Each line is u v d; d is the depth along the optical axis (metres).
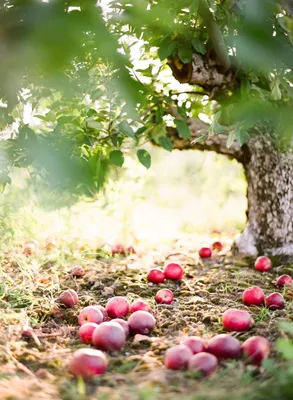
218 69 2.33
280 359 1.71
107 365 1.79
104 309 2.37
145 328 2.18
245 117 0.83
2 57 0.51
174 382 1.58
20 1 0.52
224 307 2.63
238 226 5.35
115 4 0.65
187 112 3.62
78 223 4.38
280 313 2.47
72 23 0.52
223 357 1.78
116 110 2.61
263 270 3.39
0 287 2.67
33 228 3.64
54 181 0.56
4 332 2.10
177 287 3.10
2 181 2.28
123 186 4.57
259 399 1.33
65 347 2.06
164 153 6.19
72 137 2.21
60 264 3.40
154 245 4.34
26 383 1.53
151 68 2.97
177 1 0.99
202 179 6.55
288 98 1.82
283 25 0.82
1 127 1.91
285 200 3.55
